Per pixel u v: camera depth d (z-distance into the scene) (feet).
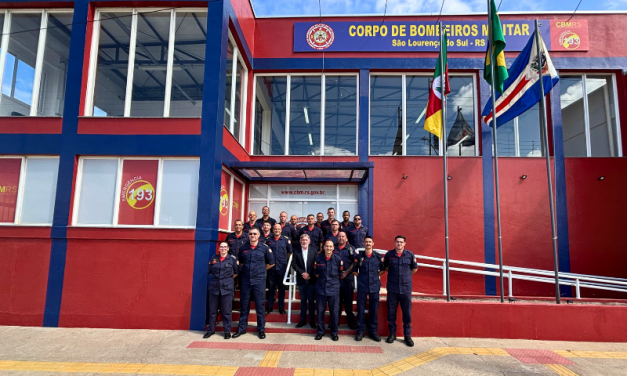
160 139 23.91
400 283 20.30
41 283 22.88
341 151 32.35
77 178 24.14
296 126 32.91
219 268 20.92
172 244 22.89
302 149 32.50
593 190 30.04
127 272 22.77
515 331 21.20
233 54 28.53
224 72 25.20
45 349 18.57
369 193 29.99
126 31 25.80
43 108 25.20
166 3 25.31
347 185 32.27
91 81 25.38
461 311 21.45
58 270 22.93
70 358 17.37
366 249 21.20
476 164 30.73
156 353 18.11
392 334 20.34
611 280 26.32
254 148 32.83
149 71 25.30
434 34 32.53
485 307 21.45
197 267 22.58
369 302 21.07
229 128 27.58
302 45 32.89
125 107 24.95
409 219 30.30
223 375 15.60
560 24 31.96
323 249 21.56
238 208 30.04
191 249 22.80
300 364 16.87
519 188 30.25
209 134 23.80
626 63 31.42
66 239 23.15
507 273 29.37
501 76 25.32
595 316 21.22
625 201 29.86
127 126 24.17
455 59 32.09
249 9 31.89
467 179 30.58
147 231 22.99
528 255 29.43
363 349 19.01
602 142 31.50
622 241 29.43
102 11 26.03
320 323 20.65
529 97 26.84
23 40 26.02
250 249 21.61
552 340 21.06
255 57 32.89
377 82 33.14
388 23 32.81
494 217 29.99
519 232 29.71
